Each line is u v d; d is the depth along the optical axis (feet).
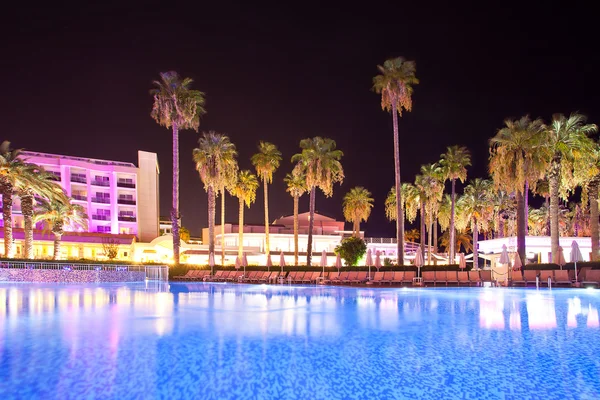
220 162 154.81
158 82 144.15
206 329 33.81
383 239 245.65
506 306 50.78
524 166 105.91
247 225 249.55
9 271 106.73
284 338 29.99
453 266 114.83
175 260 145.79
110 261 136.46
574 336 30.58
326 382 20.56
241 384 20.20
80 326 35.24
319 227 259.39
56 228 159.63
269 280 127.24
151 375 21.38
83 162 232.94
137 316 41.73
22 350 26.27
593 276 82.74
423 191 189.67
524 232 107.04
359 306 51.83
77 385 19.89
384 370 22.35
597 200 113.80
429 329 33.60
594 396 18.65
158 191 263.08
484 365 23.17
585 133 108.99
